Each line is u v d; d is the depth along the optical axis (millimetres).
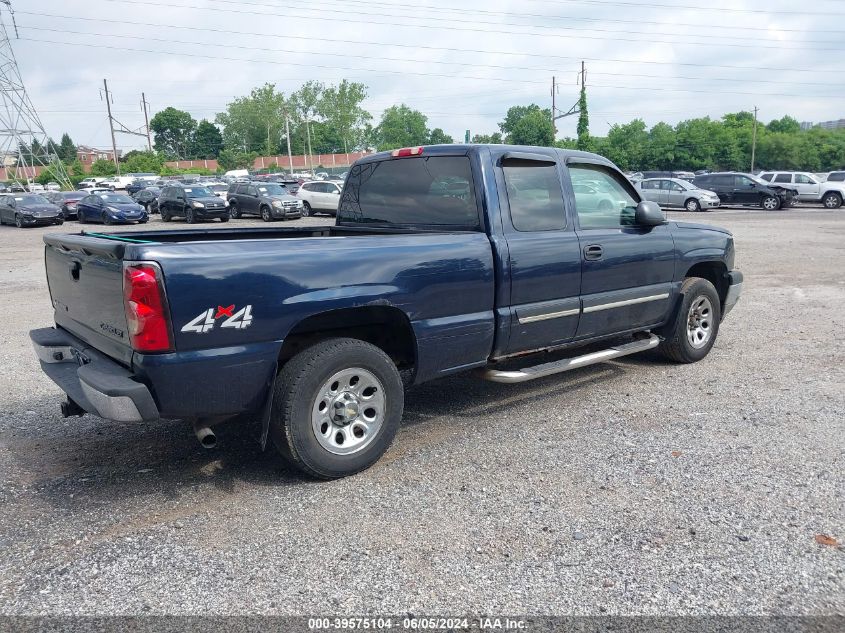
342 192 5746
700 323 6496
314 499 3818
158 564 3178
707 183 33094
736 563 3143
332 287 3875
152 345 3377
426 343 4316
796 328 8078
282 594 2939
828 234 20000
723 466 4184
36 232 25859
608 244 5289
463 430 4867
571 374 6227
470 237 4492
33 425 5059
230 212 30984
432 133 120938
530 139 83375
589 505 3707
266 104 110875
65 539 3412
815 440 4578
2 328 8477
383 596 2920
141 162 93750
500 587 2979
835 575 3047
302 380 3814
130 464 4332
